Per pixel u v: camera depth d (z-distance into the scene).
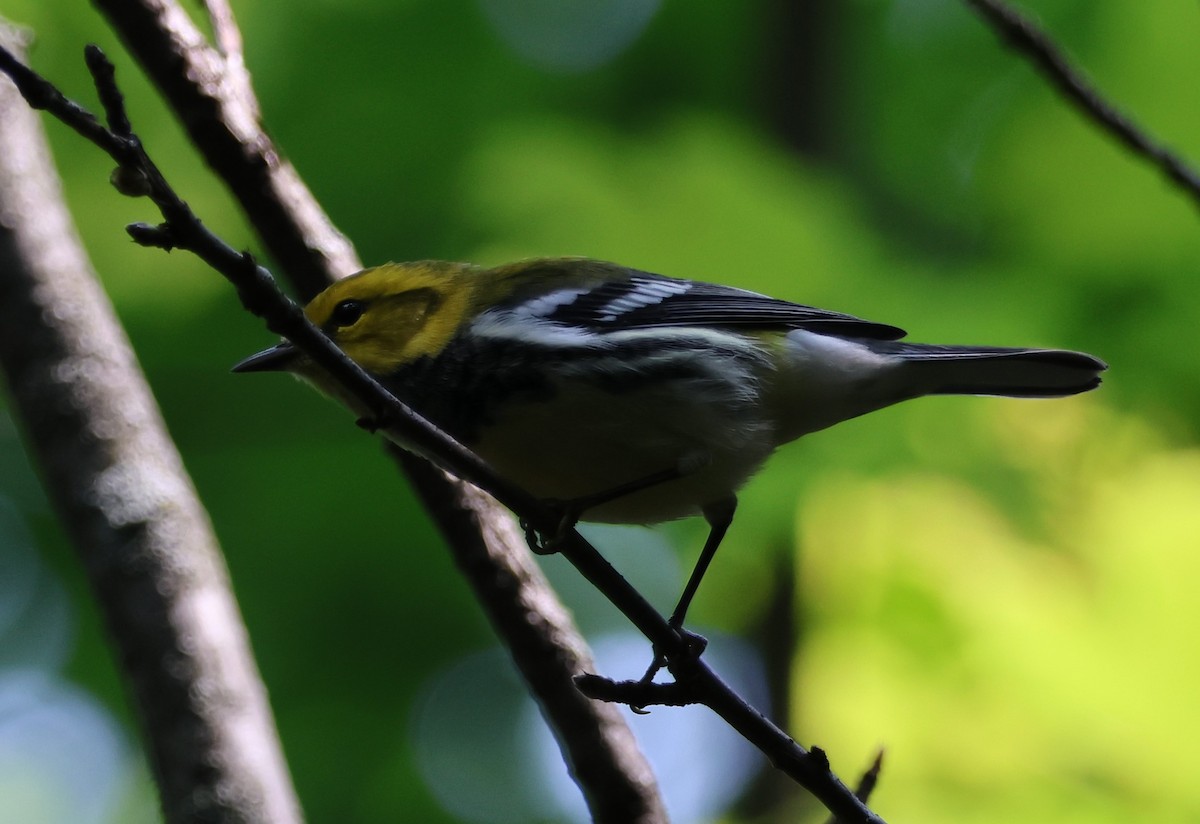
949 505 10.48
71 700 12.66
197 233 5.55
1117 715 9.88
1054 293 11.35
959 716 10.12
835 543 10.61
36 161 8.78
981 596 10.27
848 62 14.45
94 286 8.51
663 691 6.78
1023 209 11.73
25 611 12.76
